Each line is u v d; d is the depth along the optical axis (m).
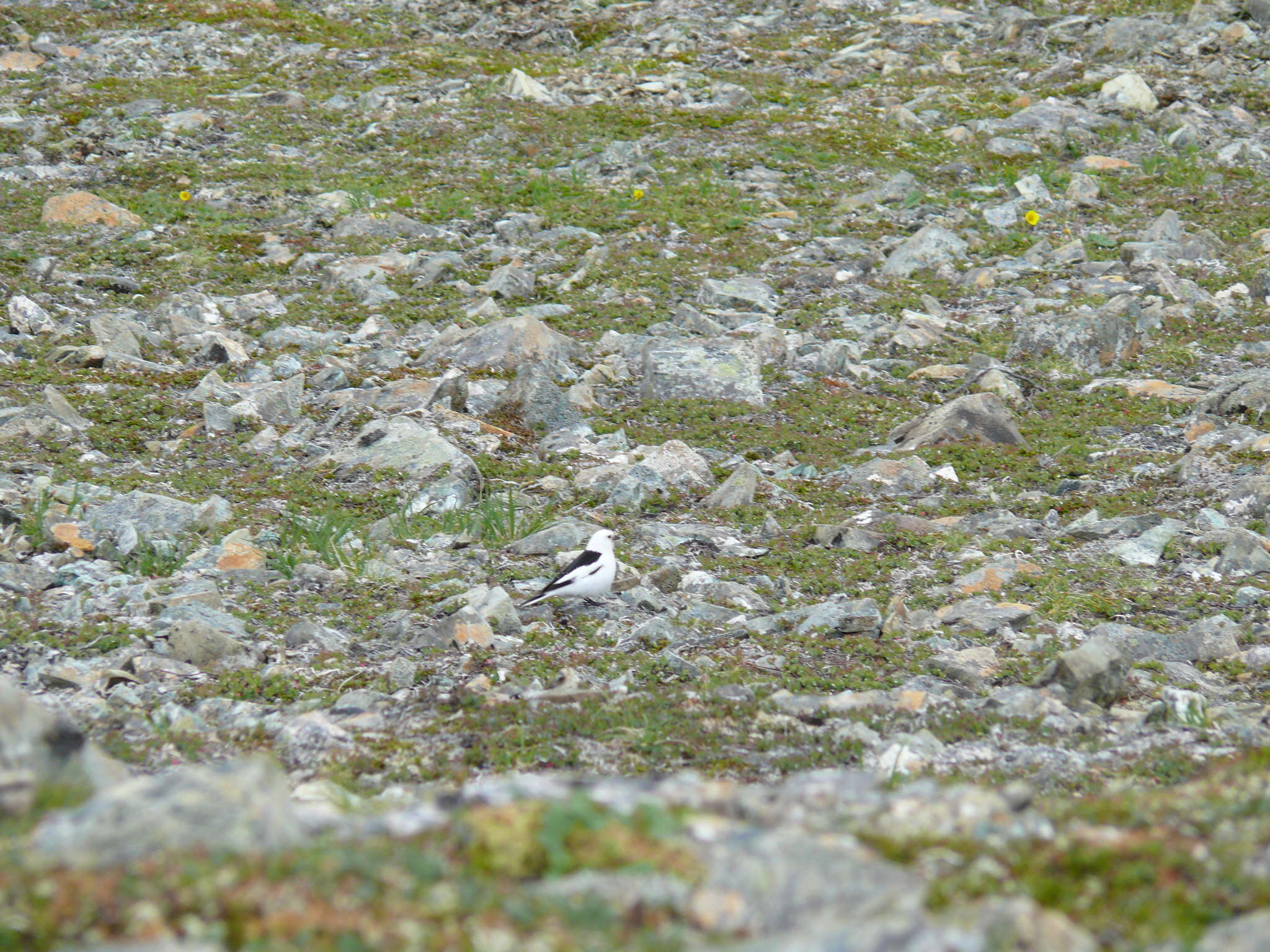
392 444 57.28
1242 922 14.62
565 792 17.78
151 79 117.12
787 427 64.44
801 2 146.25
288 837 15.83
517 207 94.81
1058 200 95.06
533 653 40.03
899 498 56.03
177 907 13.89
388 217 90.31
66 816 16.11
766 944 13.75
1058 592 45.12
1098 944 15.27
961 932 13.88
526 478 57.03
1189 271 82.44
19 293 74.75
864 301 80.69
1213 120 109.75
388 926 13.77
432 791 29.88
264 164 100.25
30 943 13.33
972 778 31.14
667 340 70.88
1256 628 42.12
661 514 53.91
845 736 34.03
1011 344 73.94
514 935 13.73
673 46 134.62
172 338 72.00
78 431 58.56
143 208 90.94
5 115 105.44
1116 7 134.62
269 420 62.06
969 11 139.75
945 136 108.38
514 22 141.88
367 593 44.50
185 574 45.31
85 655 38.34
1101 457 59.44
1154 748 33.22
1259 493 52.75
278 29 132.88
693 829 16.22
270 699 36.28
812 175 101.50
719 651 40.56
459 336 72.00
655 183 99.50
